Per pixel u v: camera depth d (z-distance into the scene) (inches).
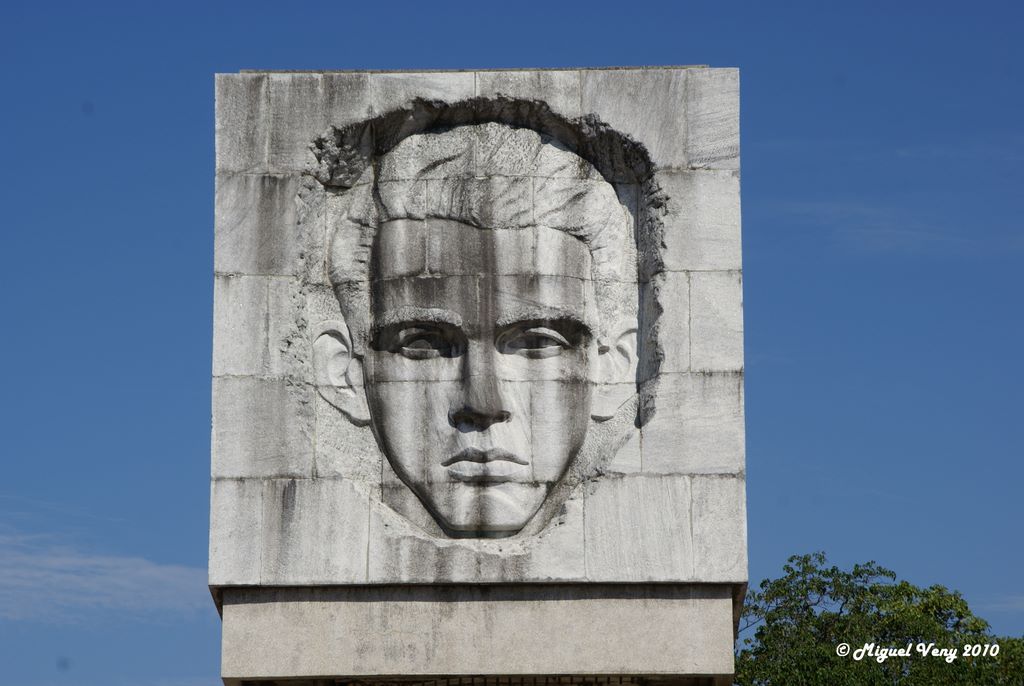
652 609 742.5
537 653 737.6
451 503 754.8
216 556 741.3
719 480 747.4
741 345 759.7
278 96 781.9
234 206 772.6
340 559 741.3
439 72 784.9
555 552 740.7
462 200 775.7
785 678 1224.2
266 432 754.2
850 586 1341.0
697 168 775.1
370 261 778.8
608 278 775.7
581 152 790.5
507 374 765.9
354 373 771.4
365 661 737.0
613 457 749.9
